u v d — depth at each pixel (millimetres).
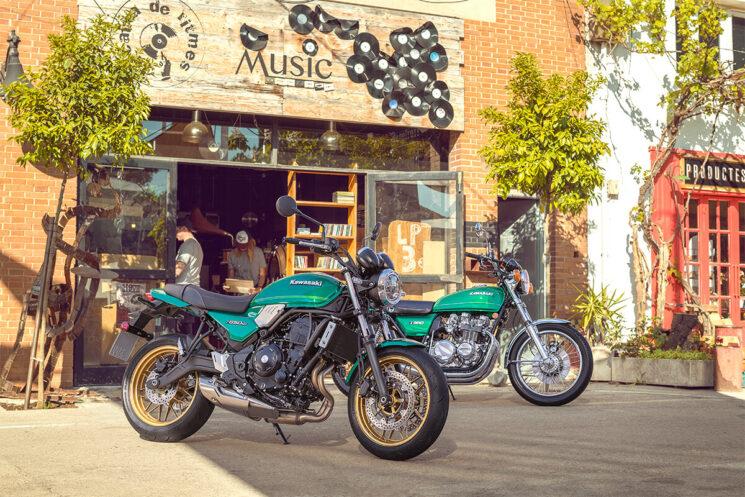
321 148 9914
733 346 9477
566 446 5121
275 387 4875
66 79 6844
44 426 5871
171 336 5387
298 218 10477
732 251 12055
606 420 6277
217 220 12656
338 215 10680
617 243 11133
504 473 4309
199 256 9555
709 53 10945
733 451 4969
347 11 9750
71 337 7598
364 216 10547
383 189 10078
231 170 12688
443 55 10195
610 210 11109
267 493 3854
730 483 4078
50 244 7051
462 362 7012
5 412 6656
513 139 9195
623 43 10930
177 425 5180
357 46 9766
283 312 4984
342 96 9688
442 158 10523
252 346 5031
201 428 5777
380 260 4883
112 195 8805
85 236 8633
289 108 9438
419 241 10031
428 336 7180
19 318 8219
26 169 8352
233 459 4652
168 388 5312
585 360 7227
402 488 3969
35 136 6742
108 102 6824
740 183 12047
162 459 4641
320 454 4832
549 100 9336
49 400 7344
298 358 4879
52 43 6859
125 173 8883
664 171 11500
